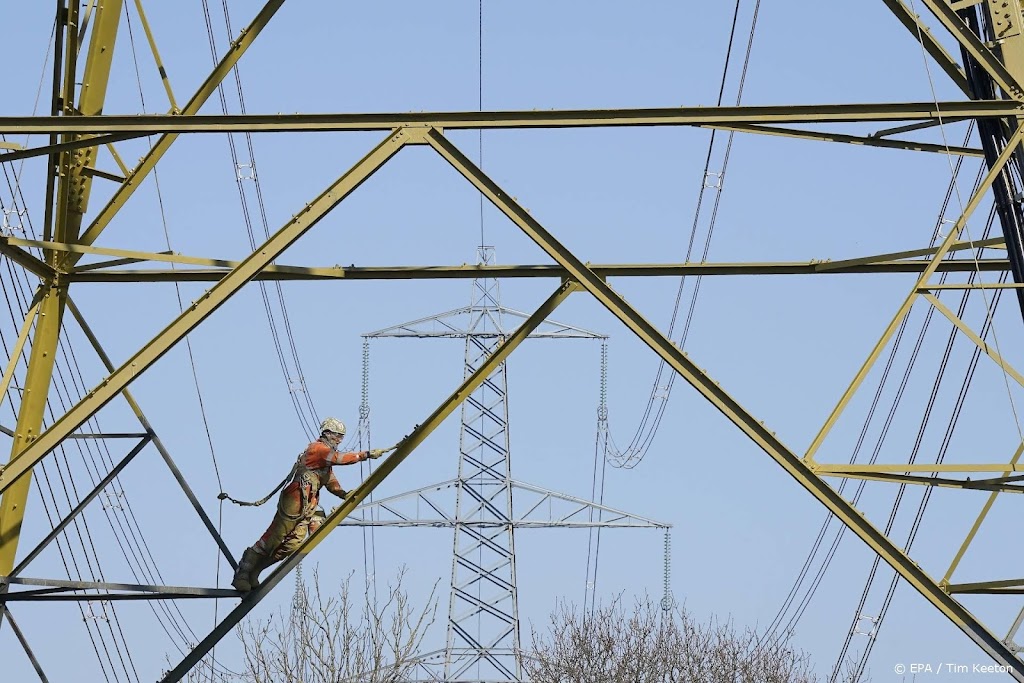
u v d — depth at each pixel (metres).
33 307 43.75
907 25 41.31
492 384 108.69
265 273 42.34
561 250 36.97
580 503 104.44
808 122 37.06
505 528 103.50
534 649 109.00
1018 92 38.56
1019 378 37.72
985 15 41.16
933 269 38.00
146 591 40.53
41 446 35.78
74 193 44.62
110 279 44.53
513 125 36.72
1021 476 37.25
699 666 109.62
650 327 36.78
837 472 36.78
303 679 62.41
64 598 41.44
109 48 45.34
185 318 36.12
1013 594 40.12
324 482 41.66
